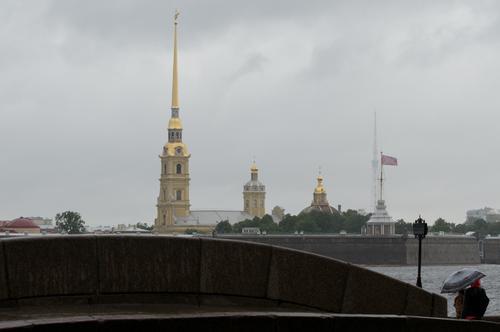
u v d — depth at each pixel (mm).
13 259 25922
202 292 27766
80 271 26625
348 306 29484
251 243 28391
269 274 28531
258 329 23406
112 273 26938
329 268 29266
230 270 28109
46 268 26266
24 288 26000
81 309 26109
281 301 28688
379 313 29984
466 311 29156
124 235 27141
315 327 24141
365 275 29734
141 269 27188
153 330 22234
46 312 25453
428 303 30844
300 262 28906
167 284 27406
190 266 27688
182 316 22766
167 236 27578
